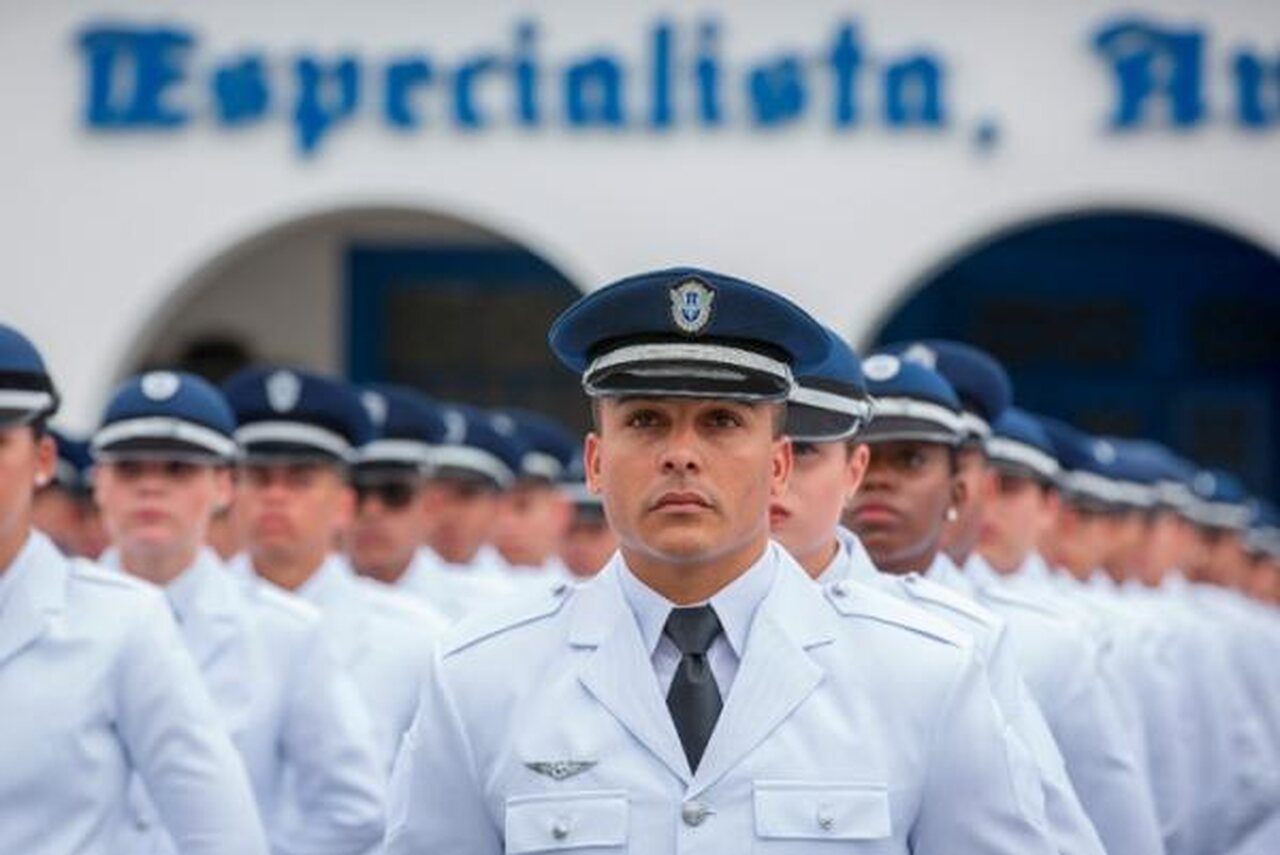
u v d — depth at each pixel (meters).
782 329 5.73
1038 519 11.01
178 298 22.11
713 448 5.71
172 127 21.92
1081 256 27.56
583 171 21.61
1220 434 27.73
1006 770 5.90
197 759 7.14
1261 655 13.89
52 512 12.09
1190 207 21.39
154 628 7.18
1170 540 15.77
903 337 27.59
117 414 9.06
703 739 5.78
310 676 9.08
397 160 21.75
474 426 13.96
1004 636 7.20
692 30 21.53
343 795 9.04
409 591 12.07
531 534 15.14
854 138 21.48
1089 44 21.42
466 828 5.92
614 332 5.75
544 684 5.88
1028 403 27.70
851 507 8.23
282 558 10.25
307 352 26.22
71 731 7.02
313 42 21.83
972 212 21.42
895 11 21.44
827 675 5.86
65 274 22.00
